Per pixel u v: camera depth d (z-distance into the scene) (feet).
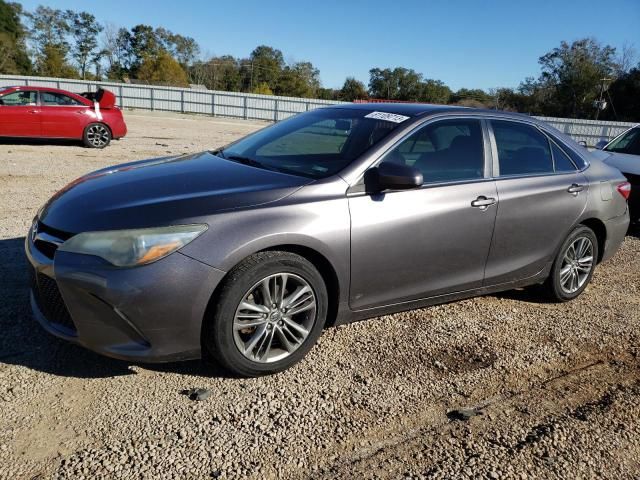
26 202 23.48
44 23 245.04
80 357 11.04
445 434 9.45
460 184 12.69
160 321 9.42
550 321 14.56
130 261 9.18
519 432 9.62
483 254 13.28
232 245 9.68
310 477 8.22
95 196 10.64
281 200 10.48
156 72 233.76
